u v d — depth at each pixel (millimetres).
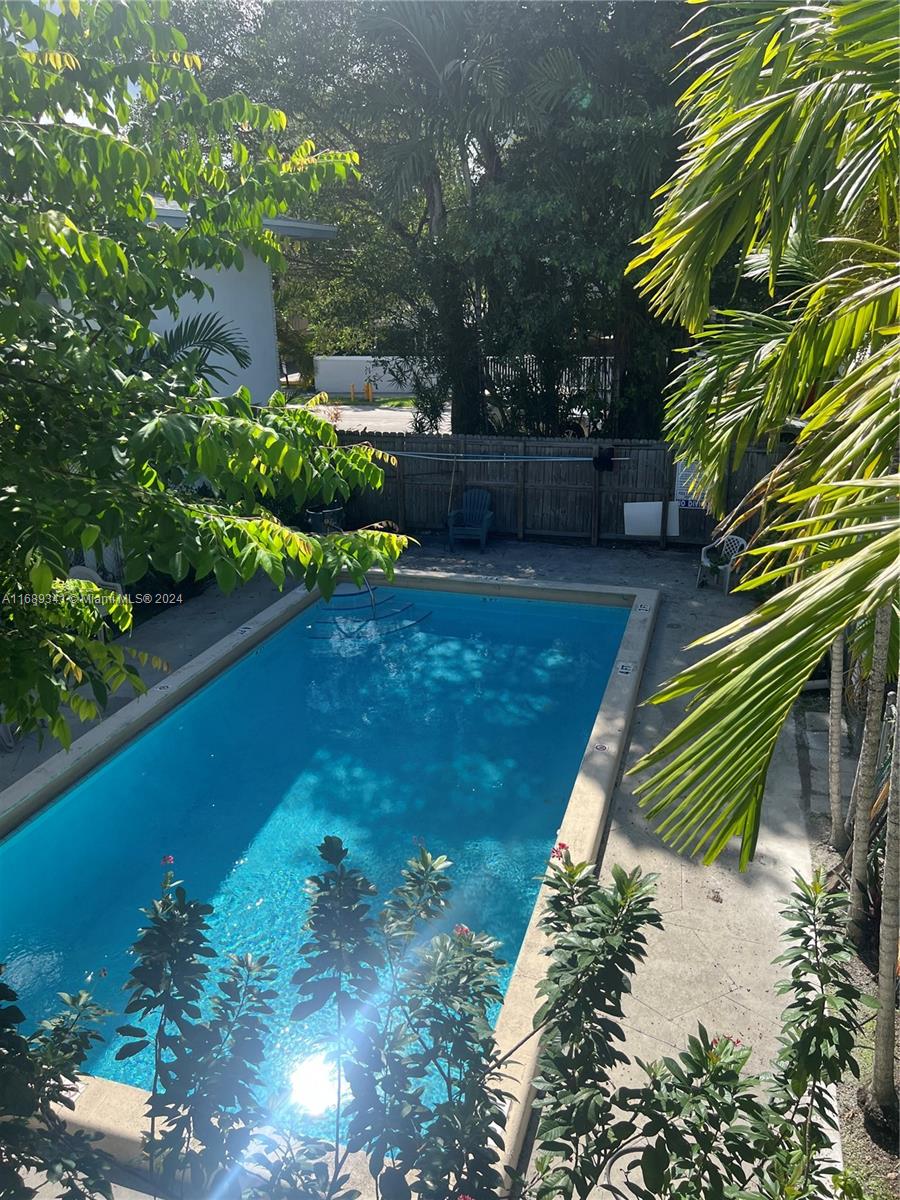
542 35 15336
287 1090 5641
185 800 9180
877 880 6086
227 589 3057
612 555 15750
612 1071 5223
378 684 11844
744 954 6160
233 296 16000
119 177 3488
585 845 7254
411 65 17328
